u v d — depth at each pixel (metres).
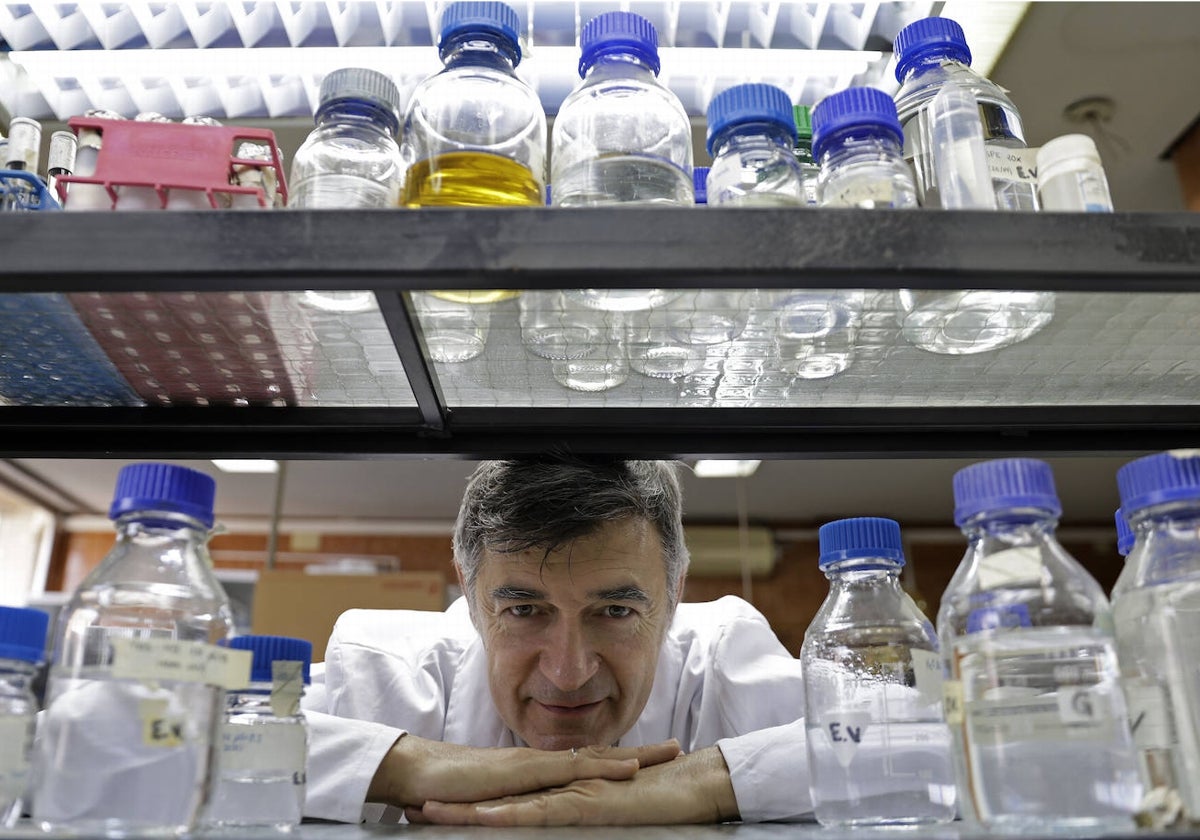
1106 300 0.79
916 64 1.03
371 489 4.76
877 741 0.83
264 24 1.48
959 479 0.76
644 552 1.19
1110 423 1.02
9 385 0.95
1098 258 0.70
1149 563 0.76
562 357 0.88
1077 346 0.89
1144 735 0.70
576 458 1.13
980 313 0.82
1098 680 0.69
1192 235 0.71
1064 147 0.83
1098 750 0.67
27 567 4.85
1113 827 0.65
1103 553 4.60
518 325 0.83
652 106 0.89
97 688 0.68
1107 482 4.37
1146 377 0.96
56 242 0.68
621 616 1.23
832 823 0.82
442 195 0.82
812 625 0.94
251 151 0.85
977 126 0.85
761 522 5.18
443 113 0.88
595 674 1.22
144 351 0.87
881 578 0.93
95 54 1.51
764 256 0.68
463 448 1.01
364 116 0.87
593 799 0.98
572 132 0.88
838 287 0.70
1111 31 1.96
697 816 0.99
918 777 0.81
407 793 1.04
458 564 1.36
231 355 0.88
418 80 1.53
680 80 1.55
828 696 0.88
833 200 0.81
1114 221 0.71
